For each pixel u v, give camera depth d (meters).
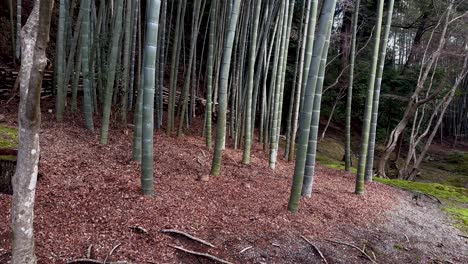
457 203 6.76
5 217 3.01
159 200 3.82
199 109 10.25
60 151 4.83
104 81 7.55
